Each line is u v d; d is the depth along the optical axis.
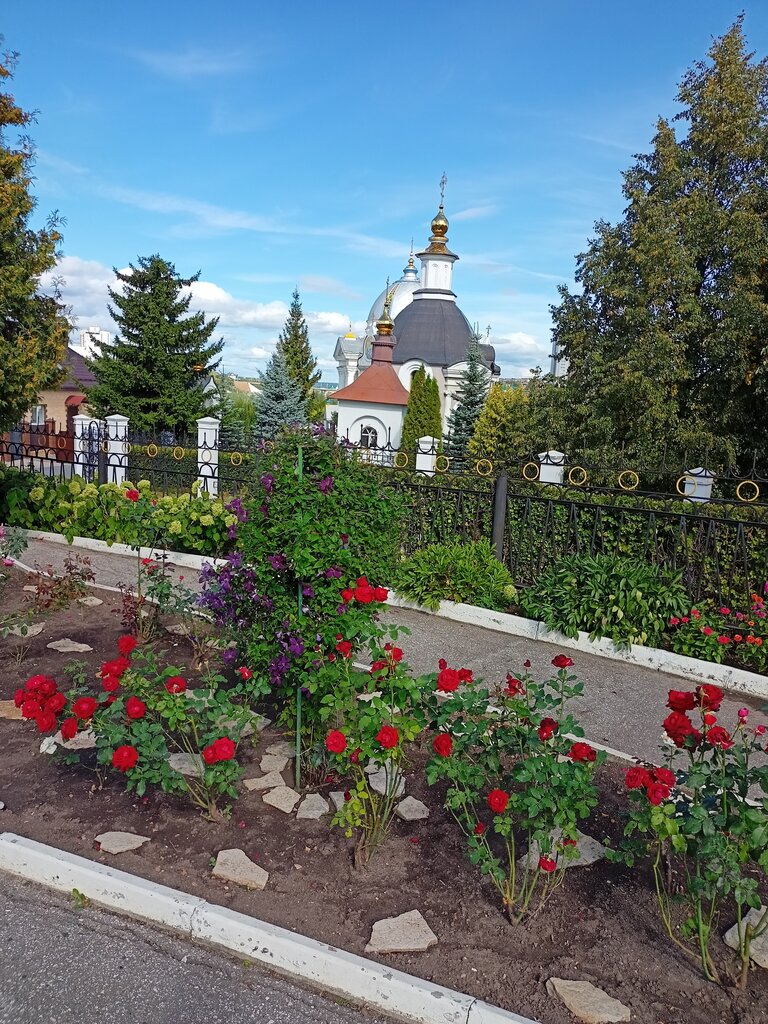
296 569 3.45
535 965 2.52
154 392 26.16
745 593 5.97
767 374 16.33
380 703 2.96
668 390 17.20
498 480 6.94
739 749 2.87
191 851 3.02
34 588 6.34
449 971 2.47
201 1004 2.37
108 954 2.55
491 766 3.04
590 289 18.66
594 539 6.63
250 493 4.01
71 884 2.84
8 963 2.49
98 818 3.21
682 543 6.21
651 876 3.00
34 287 12.16
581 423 18.56
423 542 7.51
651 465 16.80
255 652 3.82
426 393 30.78
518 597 6.57
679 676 5.42
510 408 27.20
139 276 25.88
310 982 2.48
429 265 38.91
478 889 2.88
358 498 3.92
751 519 6.22
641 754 4.19
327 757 3.42
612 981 2.46
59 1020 2.28
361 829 3.20
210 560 7.61
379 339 34.31
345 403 32.78
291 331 43.31
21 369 10.60
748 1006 2.38
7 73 11.96
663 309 17.08
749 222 16.59
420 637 6.01
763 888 2.97
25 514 8.62
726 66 18.23
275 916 2.68
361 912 2.72
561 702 3.30
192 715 3.26
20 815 3.21
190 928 2.65
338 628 3.60
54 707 2.89
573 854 2.58
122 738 3.06
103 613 5.85
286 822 3.23
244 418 32.66
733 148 18.16
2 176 11.64
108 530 8.07
